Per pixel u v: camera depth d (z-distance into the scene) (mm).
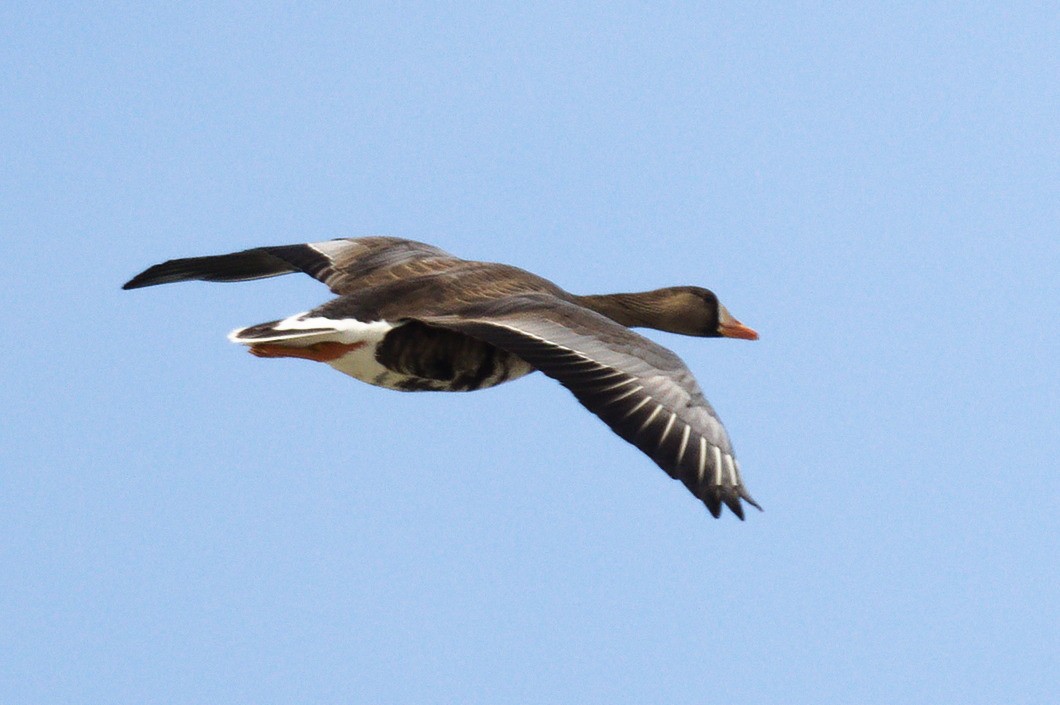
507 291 15047
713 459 12703
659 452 12664
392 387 15398
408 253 16344
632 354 13305
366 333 14742
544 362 13344
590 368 13219
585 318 13828
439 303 14766
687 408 12930
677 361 13297
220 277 17844
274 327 14734
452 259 16172
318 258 16609
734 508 12539
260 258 17469
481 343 14977
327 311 14875
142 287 17906
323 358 15000
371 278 15969
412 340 14844
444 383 15281
